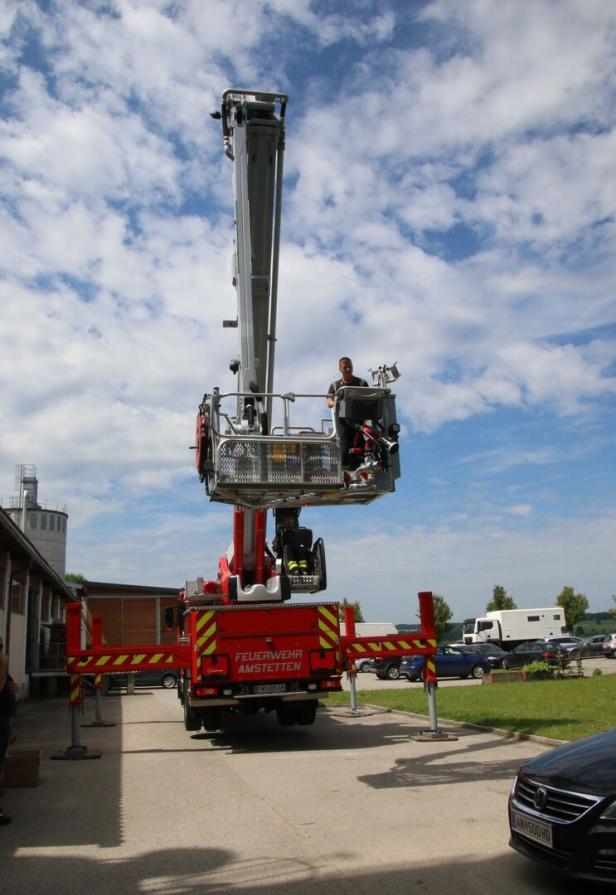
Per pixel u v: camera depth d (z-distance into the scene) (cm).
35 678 2667
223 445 777
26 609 2394
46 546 4812
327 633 1155
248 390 955
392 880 505
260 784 859
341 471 794
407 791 788
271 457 784
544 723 1229
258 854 577
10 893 501
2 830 671
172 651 1133
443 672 3092
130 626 3522
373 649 1180
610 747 509
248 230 980
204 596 1218
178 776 929
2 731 758
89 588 3803
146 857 579
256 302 1003
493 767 908
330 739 1232
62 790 852
